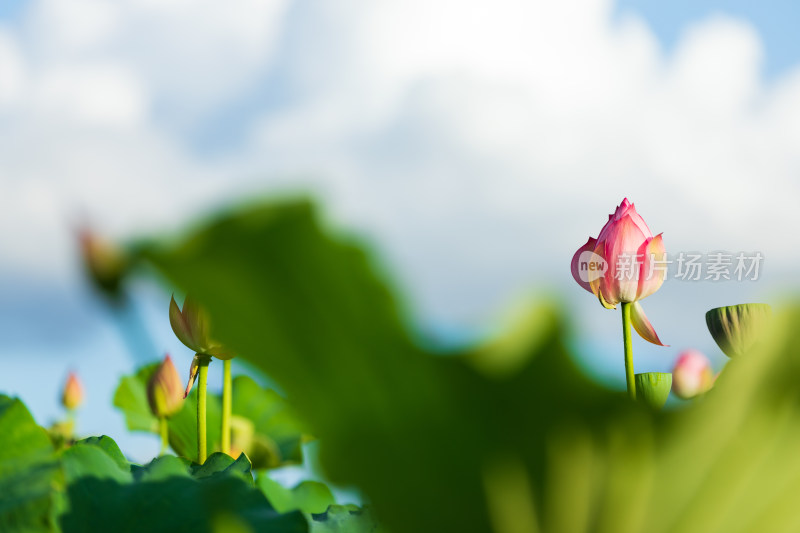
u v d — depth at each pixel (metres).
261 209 0.37
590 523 0.48
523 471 0.47
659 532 0.49
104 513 0.89
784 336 0.48
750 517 0.49
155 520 0.89
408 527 0.48
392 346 0.42
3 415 0.85
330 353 0.41
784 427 0.48
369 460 0.46
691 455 0.48
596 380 0.44
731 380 0.48
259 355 0.42
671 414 0.47
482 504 0.47
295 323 0.40
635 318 2.20
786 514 0.49
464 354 0.42
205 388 2.23
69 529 0.87
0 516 0.80
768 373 0.48
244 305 0.39
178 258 0.37
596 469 0.47
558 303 0.43
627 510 0.48
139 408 3.74
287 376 0.42
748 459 0.48
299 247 0.38
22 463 0.84
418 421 0.45
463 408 0.44
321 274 0.38
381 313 0.40
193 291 0.38
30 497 0.81
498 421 0.45
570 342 0.43
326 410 0.44
